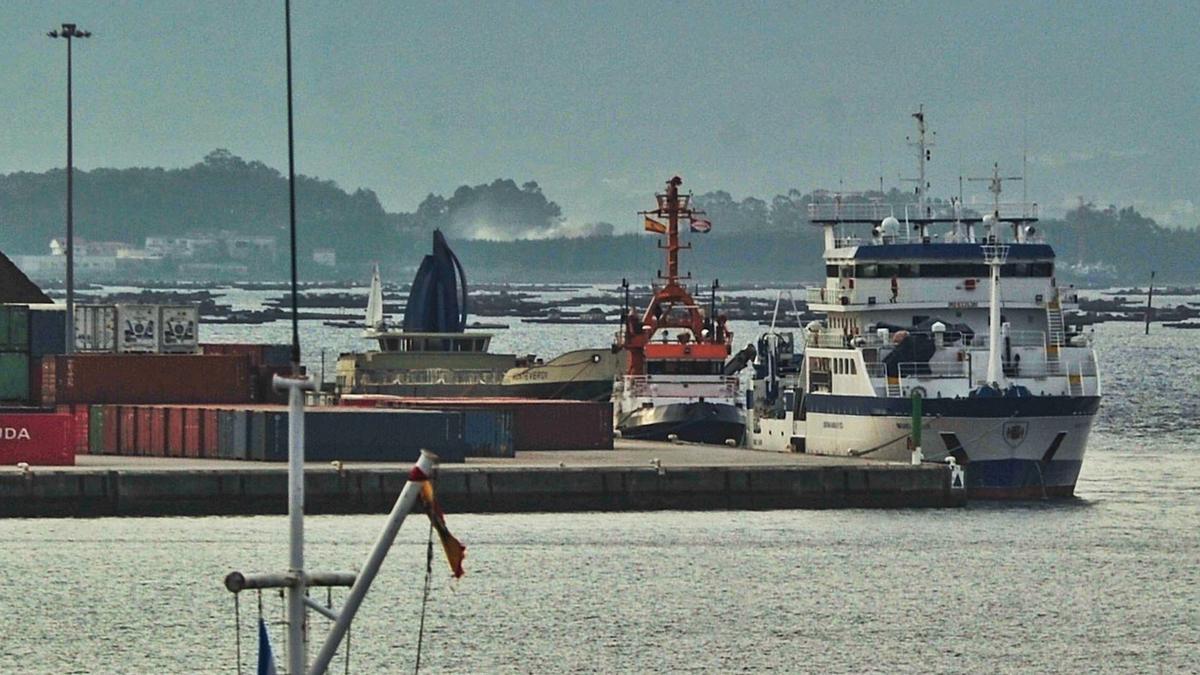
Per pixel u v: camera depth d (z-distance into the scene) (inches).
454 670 7239.2
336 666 7268.7
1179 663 7564.0
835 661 7519.7
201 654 7381.9
